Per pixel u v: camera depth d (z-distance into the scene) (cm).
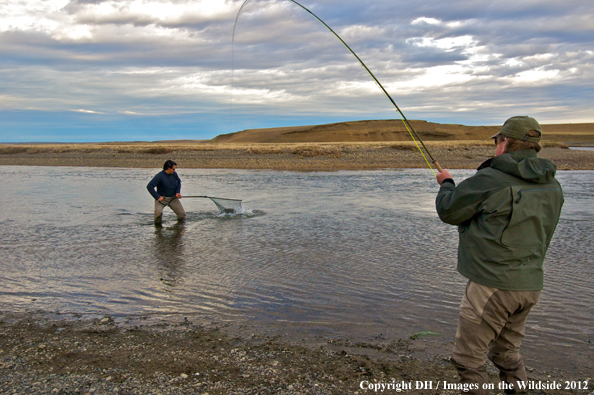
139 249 770
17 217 1109
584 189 1661
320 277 602
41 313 476
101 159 3816
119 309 489
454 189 251
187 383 317
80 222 1040
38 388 308
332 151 4006
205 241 833
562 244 788
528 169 235
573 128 19312
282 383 319
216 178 2245
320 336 416
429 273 619
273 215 1127
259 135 19150
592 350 385
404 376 334
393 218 1075
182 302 510
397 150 4238
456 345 265
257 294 535
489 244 238
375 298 520
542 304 494
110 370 338
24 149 5025
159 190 1025
